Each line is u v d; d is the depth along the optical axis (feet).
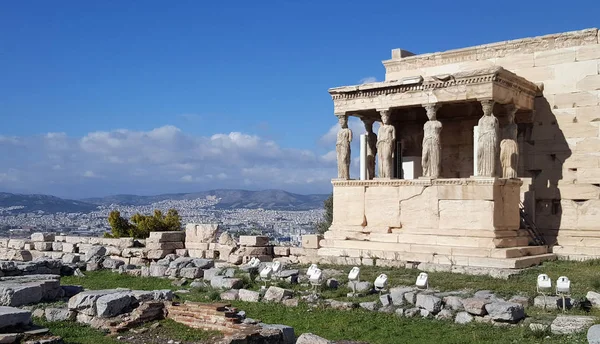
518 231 85.51
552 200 93.71
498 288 62.64
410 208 87.10
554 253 87.51
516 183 85.35
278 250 95.14
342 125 96.22
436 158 86.17
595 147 90.58
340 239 91.97
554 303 53.67
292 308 57.72
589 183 90.94
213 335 46.37
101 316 50.70
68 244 109.09
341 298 60.54
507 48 97.91
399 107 91.91
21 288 55.42
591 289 62.18
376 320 52.65
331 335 48.29
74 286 62.90
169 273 80.74
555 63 93.86
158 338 45.96
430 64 105.29
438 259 79.15
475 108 98.73
